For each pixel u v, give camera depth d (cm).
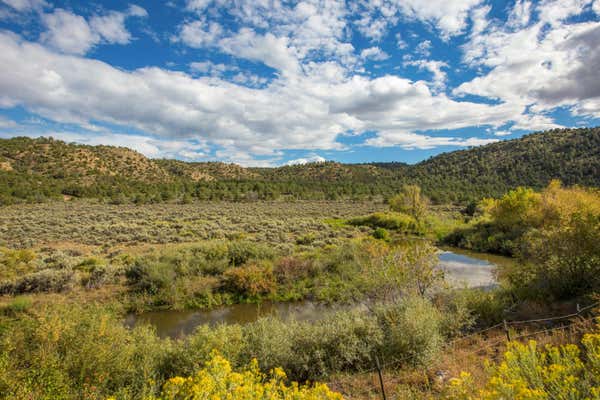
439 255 2264
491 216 2931
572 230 913
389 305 827
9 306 1105
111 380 509
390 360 635
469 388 321
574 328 579
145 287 1390
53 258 1894
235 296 1405
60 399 412
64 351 515
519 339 643
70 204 5994
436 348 629
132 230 3058
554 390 273
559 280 902
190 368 579
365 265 1215
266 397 346
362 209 6066
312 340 673
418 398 470
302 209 6078
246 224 3688
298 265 1595
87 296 1320
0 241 2481
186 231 3028
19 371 423
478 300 898
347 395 534
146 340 652
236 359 621
